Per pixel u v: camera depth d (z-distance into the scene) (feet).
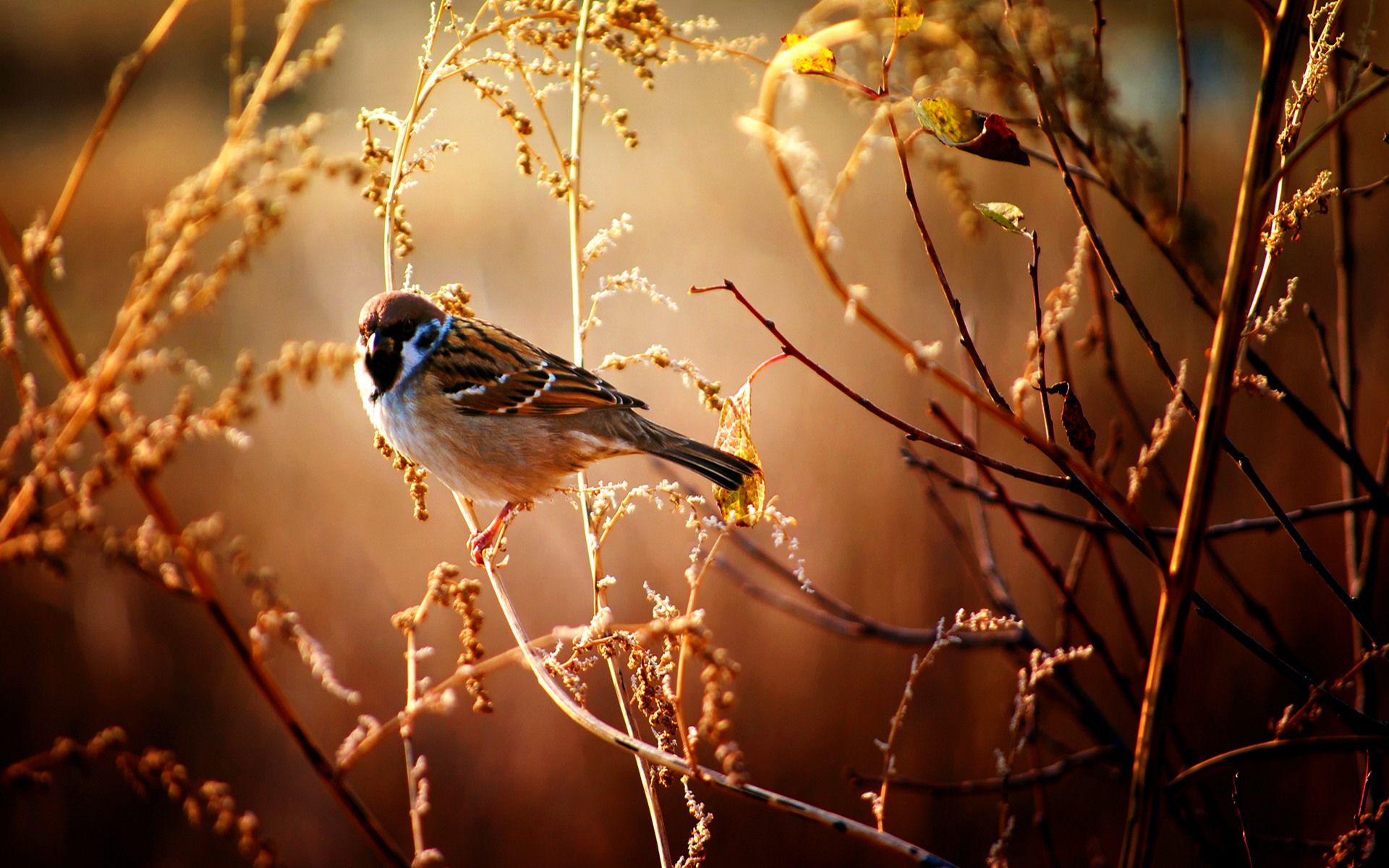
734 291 13.08
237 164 9.45
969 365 23.39
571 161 15.12
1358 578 16.87
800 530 36.09
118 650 35.78
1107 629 33.76
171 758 9.61
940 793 21.43
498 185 62.23
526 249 55.88
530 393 21.75
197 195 9.46
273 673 36.50
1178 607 9.82
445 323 21.98
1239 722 32.58
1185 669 33.50
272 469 40.63
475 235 57.77
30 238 9.66
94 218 66.18
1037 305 12.35
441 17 15.05
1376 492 14.90
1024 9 12.44
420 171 15.17
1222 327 9.63
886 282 40.98
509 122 15.03
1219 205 43.16
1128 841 9.97
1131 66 53.47
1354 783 29.91
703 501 13.48
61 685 35.37
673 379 43.06
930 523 35.22
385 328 21.18
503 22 14.64
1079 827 32.42
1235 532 15.89
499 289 52.80
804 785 33.58
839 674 34.24
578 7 14.74
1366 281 36.45
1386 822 13.80
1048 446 9.53
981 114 11.33
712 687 10.37
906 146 12.10
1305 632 33.04
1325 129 9.34
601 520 14.89
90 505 9.26
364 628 36.91
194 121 78.33
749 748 34.04
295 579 37.24
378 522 38.63
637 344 45.09
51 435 9.31
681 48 15.90
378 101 69.15
